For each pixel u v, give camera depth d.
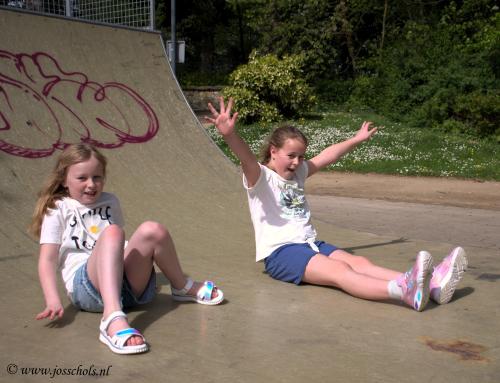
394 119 15.35
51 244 2.82
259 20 20.25
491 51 15.50
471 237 5.31
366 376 2.22
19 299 3.17
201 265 3.93
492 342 2.59
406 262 4.07
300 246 3.48
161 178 5.61
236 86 15.46
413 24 18.33
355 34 20.33
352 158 11.65
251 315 2.93
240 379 2.19
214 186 5.77
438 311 3.01
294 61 15.91
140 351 2.42
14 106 5.50
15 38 6.10
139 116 6.29
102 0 8.46
